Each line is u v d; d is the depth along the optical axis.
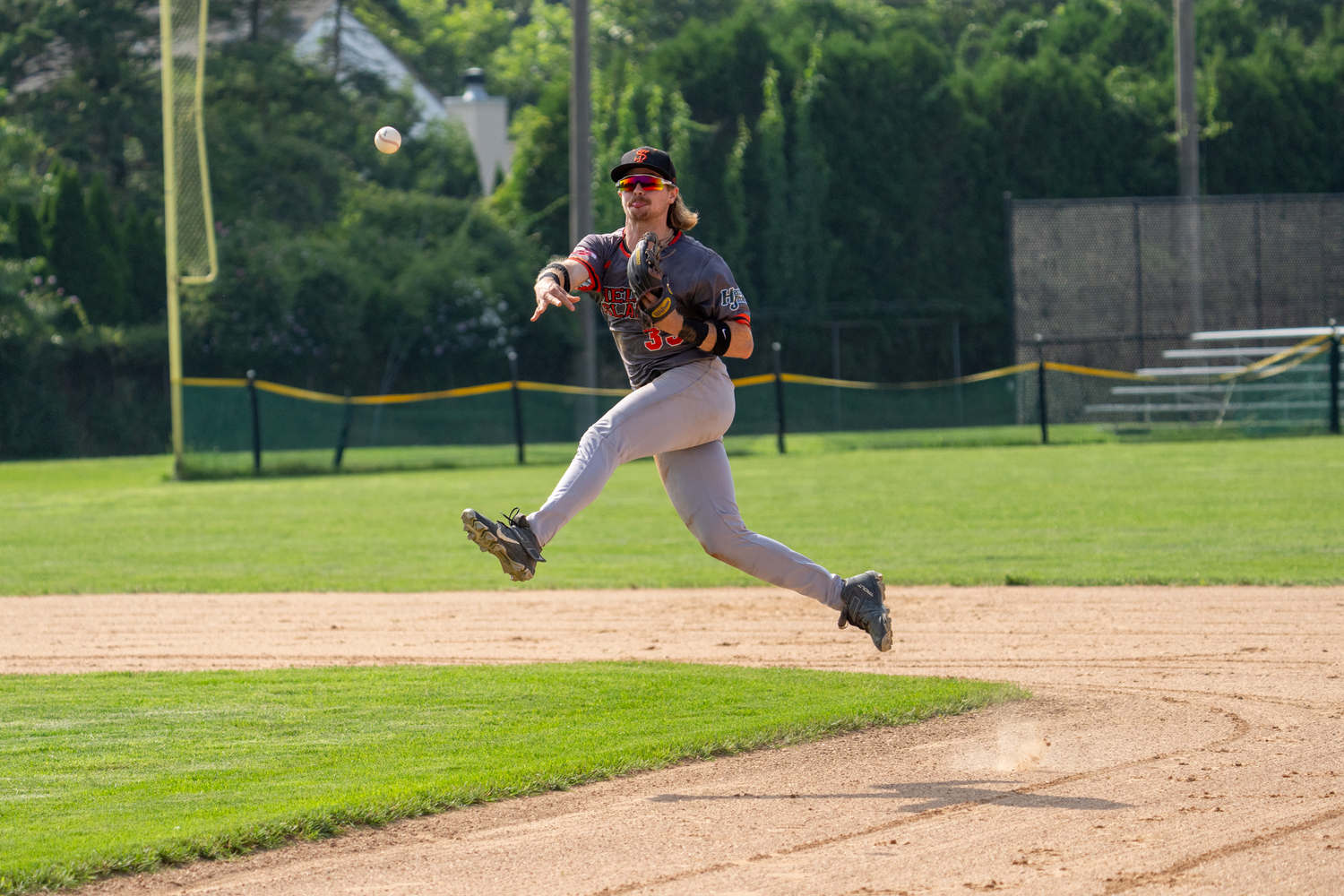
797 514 51.41
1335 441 78.12
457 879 14.09
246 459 80.81
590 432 18.94
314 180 126.06
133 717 21.75
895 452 81.69
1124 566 37.31
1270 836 14.77
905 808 16.30
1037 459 73.62
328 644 29.16
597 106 117.44
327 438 91.50
